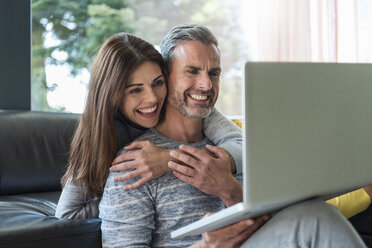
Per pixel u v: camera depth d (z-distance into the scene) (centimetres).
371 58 373
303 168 85
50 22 267
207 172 112
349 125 92
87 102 120
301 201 93
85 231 119
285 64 81
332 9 367
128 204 110
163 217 113
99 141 117
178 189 114
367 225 152
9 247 108
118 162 114
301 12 359
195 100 119
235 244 102
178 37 119
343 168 93
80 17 280
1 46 237
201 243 104
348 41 371
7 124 188
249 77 78
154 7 317
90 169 119
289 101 82
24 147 187
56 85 270
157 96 118
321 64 86
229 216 84
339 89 89
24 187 184
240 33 353
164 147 121
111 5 294
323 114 87
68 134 197
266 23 355
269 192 81
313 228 88
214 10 343
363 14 371
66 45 274
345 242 87
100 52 117
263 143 80
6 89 239
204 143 127
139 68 115
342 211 142
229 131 126
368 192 145
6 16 237
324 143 88
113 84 114
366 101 95
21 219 119
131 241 109
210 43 120
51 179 189
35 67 261
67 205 126
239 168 118
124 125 125
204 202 115
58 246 114
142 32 313
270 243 91
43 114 199
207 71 118
